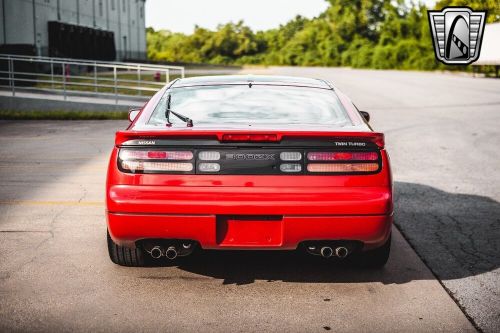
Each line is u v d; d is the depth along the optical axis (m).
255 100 4.10
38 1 30.53
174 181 3.39
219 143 3.38
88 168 7.88
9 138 10.95
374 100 20.20
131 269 4.05
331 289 3.72
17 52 21.33
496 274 4.00
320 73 43.59
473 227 5.16
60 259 4.25
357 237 3.44
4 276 3.89
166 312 3.35
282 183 3.38
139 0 53.78
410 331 3.12
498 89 25.62
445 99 20.55
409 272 4.03
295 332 3.10
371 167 3.43
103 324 3.18
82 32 35.41
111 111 15.80
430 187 6.80
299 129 3.54
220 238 3.43
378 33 80.56
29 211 5.60
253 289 3.71
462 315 3.32
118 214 3.43
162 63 61.12
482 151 9.52
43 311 3.35
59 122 13.95
